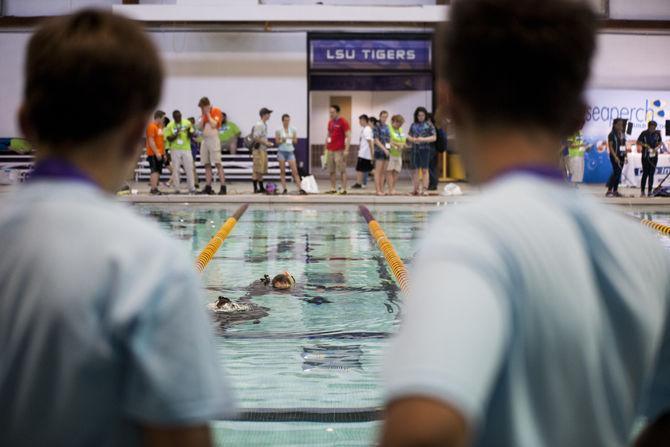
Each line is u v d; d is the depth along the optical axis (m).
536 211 0.96
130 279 1.04
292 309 5.76
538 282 0.91
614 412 1.00
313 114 22.11
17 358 1.04
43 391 1.03
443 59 1.05
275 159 19.44
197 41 19.19
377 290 6.49
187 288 1.06
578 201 1.04
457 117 1.07
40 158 1.17
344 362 4.36
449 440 0.77
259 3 19.34
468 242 0.90
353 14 18.09
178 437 1.02
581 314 0.93
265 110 15.39
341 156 15.41
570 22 0.99
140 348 1.01
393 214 12.88
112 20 1.16
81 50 1.11
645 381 1.05
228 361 4.37
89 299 1.03
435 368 0.79
